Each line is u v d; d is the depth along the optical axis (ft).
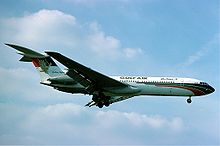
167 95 217.77
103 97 216.54
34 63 218.38
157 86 215.51
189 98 222.07
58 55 187.83
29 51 206.80
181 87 215.72
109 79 206.39
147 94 217.15
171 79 216.74
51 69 217.77
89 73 202.69
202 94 217.97
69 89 214.48
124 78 218.79
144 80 216.95
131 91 212.84
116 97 223.10
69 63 195.31
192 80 217.56
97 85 211.82
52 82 212.84
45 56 210.38
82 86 213.25
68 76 210.38
